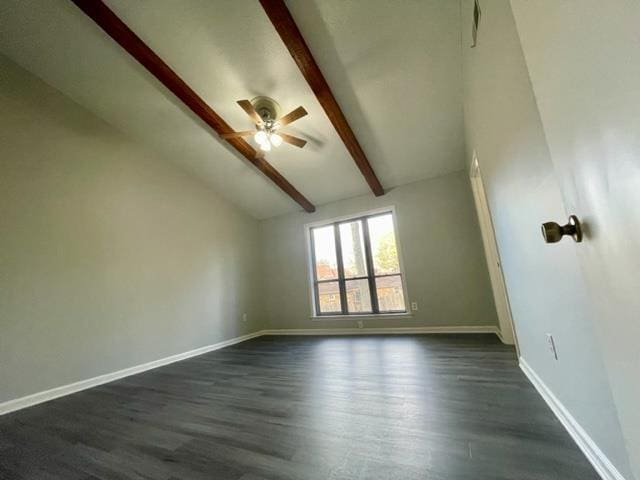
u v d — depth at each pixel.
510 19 1.13
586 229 0.60
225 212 5.09
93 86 3.04
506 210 1.80
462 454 1.25
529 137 1.14
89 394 2.59
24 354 2.46
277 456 1.35
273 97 3.10
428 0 2.25
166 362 3.61
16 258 2.52
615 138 0.42
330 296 5.26
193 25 2.45
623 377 0.55
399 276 4.73
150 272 3.64
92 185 3.19
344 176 4.59
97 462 1.43
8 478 1.34
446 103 3.17
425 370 2.47
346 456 1.31
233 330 4.79
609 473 0.98
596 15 0.41
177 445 1.53
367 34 2.50
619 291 0.51
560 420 1.41
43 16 2.43
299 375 2.66
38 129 2.82
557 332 1.29
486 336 3.66
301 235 5.55
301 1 2.25
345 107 3.23
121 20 2.40
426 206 4.55
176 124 3.57
